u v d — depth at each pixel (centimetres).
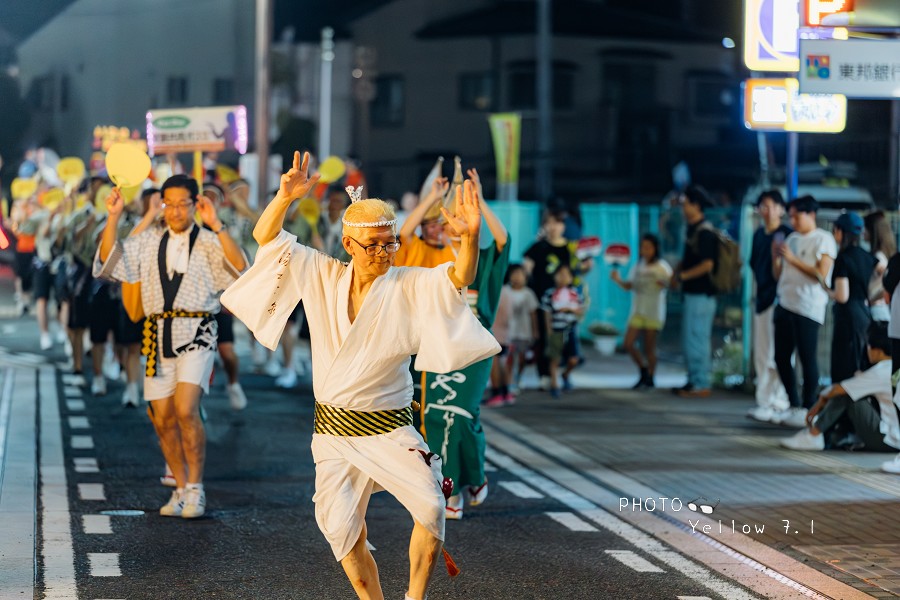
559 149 6191
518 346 2011
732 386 2128
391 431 774
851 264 1540
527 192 6109
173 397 1173
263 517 1180
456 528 1157
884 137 3588
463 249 746
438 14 6556
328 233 2186
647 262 2116
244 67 6425
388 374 772
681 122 6262
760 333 1797
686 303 2042
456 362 759
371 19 6644
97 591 921
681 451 1550
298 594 930
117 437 1588
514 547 1088
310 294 782
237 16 6425
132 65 6359
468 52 6400
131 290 1177
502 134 3400
